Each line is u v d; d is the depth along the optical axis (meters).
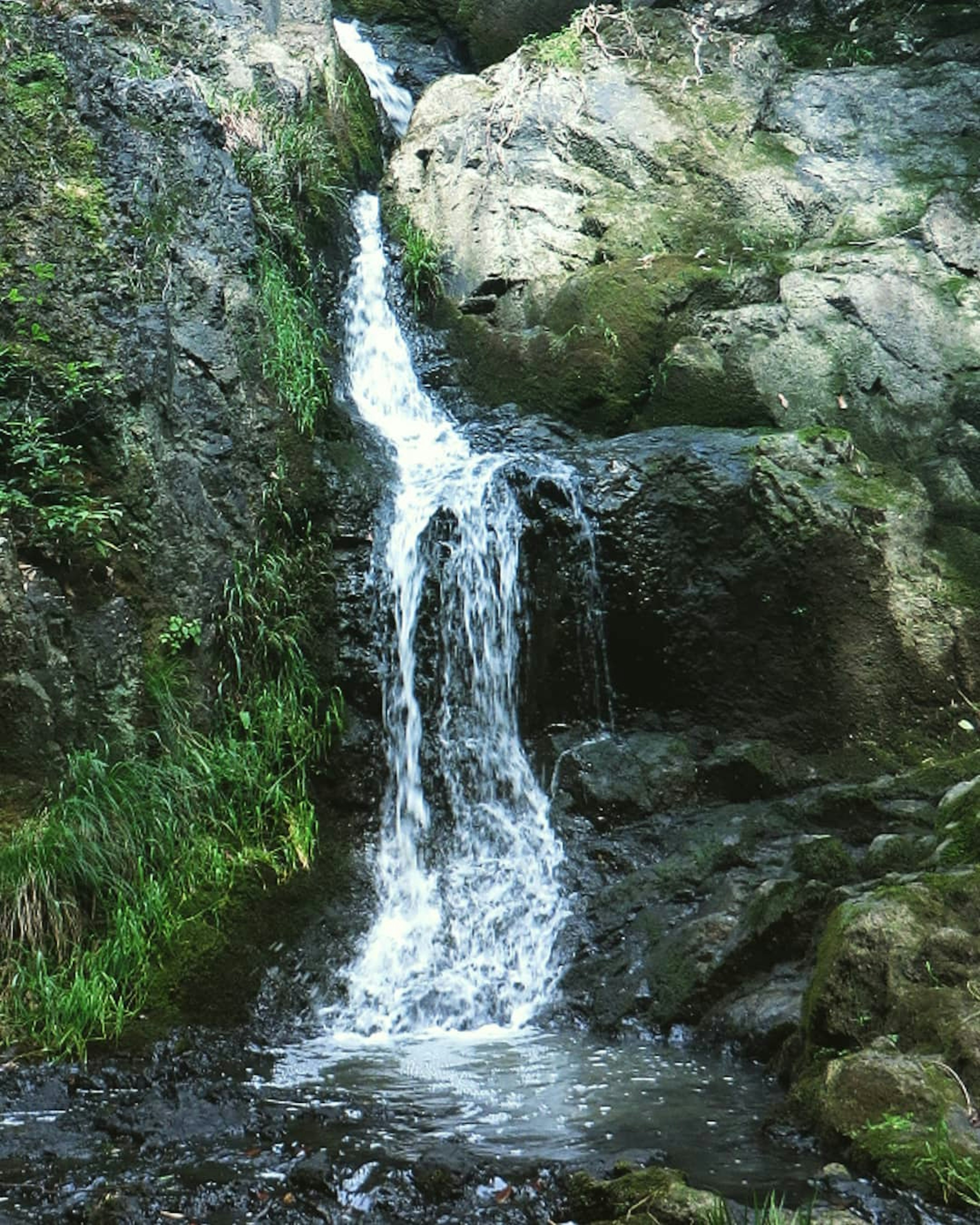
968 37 12.84
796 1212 4.75
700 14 13.69
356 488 9.62
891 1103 5.43
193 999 7.26
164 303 9.09
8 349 8.44
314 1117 6.00
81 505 8.39
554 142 12.27
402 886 8.53
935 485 10.23
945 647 9.26
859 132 12.12
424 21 14.66
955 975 5.96
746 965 7.35
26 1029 6.84
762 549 9.45
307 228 11.25
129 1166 5.45
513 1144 5.64
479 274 11.84
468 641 9.40
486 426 11.02
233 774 8.29
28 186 8.96
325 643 9.21
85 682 8.20
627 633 9.55
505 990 7.93
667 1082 6.53
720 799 9.07
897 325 10.79
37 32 9.60
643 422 10.93
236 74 11.93
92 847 7.46
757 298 11.18
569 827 8.92
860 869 7.57
